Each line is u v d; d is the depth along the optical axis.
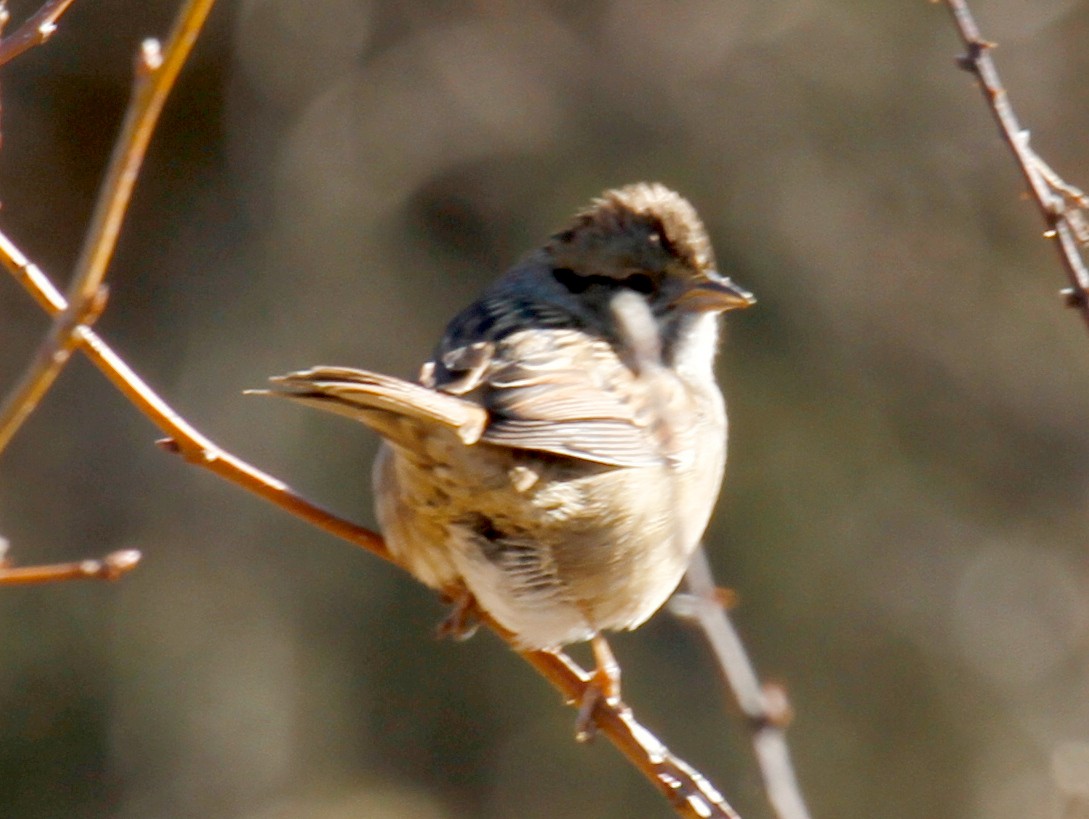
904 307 14.65
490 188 14.96
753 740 5.15
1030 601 14.04
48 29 5.05
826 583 13.80
